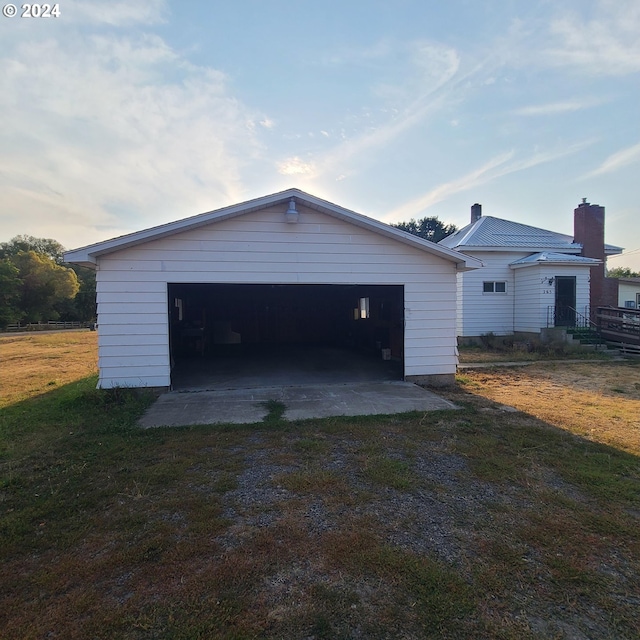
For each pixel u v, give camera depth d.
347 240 7.36
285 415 5.45
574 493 3.20
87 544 2.47
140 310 6.66
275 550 2.39
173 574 2.17
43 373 9.70
